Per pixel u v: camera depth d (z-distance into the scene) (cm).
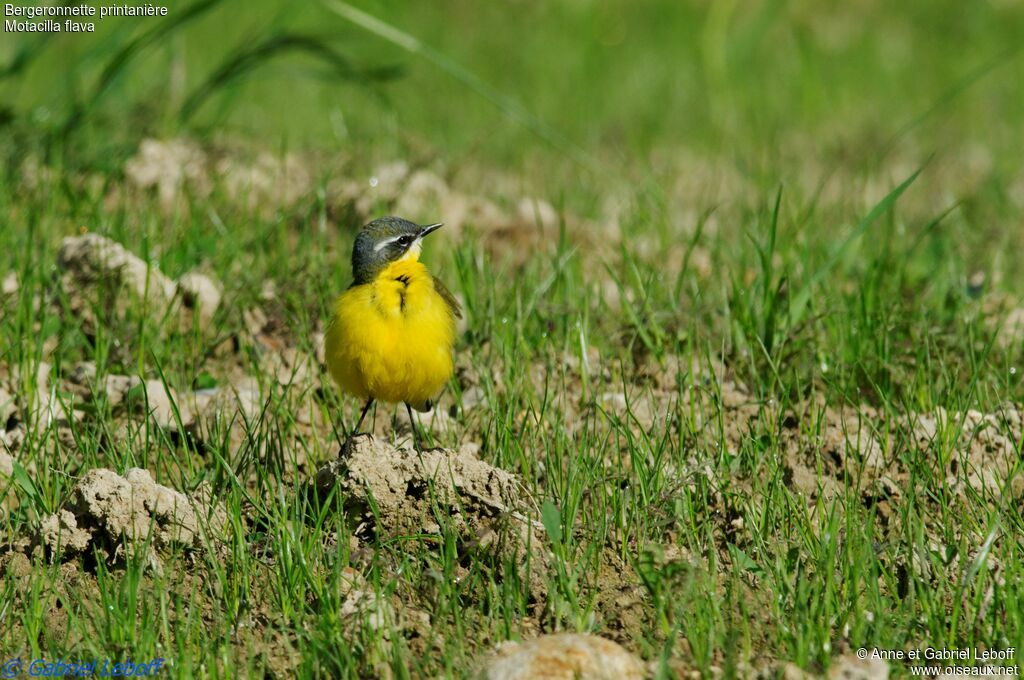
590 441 984
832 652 760
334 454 1023
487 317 1209
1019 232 1634
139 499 858
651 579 795
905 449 994
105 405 1046
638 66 2816
